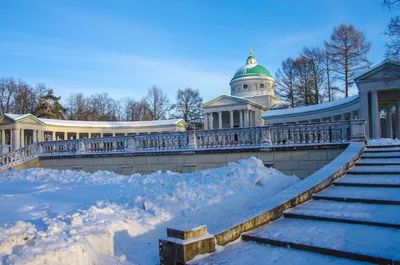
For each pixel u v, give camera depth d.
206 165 16.09
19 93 62.16
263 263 4.95
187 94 77.06
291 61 57.75
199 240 5.30
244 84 71.00
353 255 4.86
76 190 12.32
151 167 17.55
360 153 12.09
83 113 70.12
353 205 7.45
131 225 7.17
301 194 7.96
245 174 11.52
